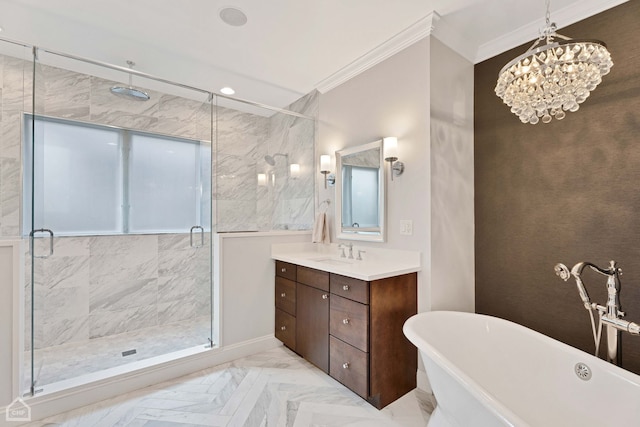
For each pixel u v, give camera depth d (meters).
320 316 2.14
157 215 3.06
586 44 1.12
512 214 2.15
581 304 1.83
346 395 1.91
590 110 1.79
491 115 2.27
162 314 3.12
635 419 1.19
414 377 2.01
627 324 1.32
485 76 2.31
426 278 2.00
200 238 3.08
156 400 1.86
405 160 2.15
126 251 2.92
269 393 1.93
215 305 2.44
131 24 2.06
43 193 2.40
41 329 2.51
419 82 2.06
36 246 2.38
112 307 2.85
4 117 2.31
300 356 2.49
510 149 2.16
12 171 2.35
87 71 2.54
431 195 1.99
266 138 3.05
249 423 1.65
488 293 2.28
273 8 1.89
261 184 2.98
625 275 1.65
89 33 2.16
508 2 1.81
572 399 1.41
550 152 1.96
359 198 2.52
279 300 2.65
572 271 1.44
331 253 2.82
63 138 2.51
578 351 1.44
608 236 1.72
